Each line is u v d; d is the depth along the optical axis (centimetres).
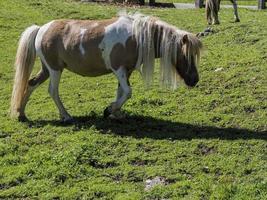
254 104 807
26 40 779
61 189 645
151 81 754
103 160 688
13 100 789
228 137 731
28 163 684
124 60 751
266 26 1154
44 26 782
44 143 732
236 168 667
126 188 642
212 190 632
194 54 739
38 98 882
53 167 672
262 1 1683
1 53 1114
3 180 661
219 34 1140
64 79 962
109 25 757
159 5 1752
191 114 799
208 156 692
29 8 1457
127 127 761
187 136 738
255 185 631
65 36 766
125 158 693
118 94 769
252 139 721
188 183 643
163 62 745
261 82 870
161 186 641
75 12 1430
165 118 790
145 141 725
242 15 1460
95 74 776
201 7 1700
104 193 636
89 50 756
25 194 641
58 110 818
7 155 706
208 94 858
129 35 748
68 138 731
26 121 790
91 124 768
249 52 1005
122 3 1697
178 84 758
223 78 898
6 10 1410
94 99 872
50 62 776
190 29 1255
